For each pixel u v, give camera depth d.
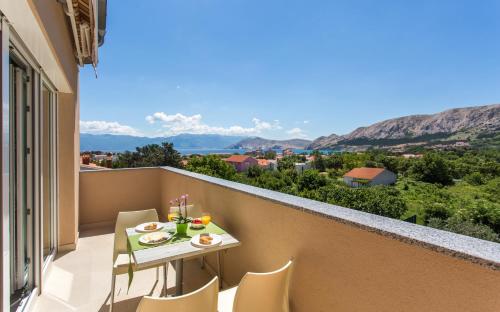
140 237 2.12
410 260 1.04
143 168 5.12
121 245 2.64
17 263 2.27
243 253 2.28
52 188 3.35
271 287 1.41
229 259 2.52
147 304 1.11
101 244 3.84
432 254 0.97
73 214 3.61
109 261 3.27
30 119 2.35
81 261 3.25
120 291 2.58
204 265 3.04
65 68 2.84
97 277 2.85
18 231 2.26
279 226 1.81
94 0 2.53
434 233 1.07
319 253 1.47
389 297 1.11
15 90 2.20
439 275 0.95
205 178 3.23
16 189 2.23
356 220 1.27
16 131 2.22
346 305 1.31
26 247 2.37
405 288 1.06
